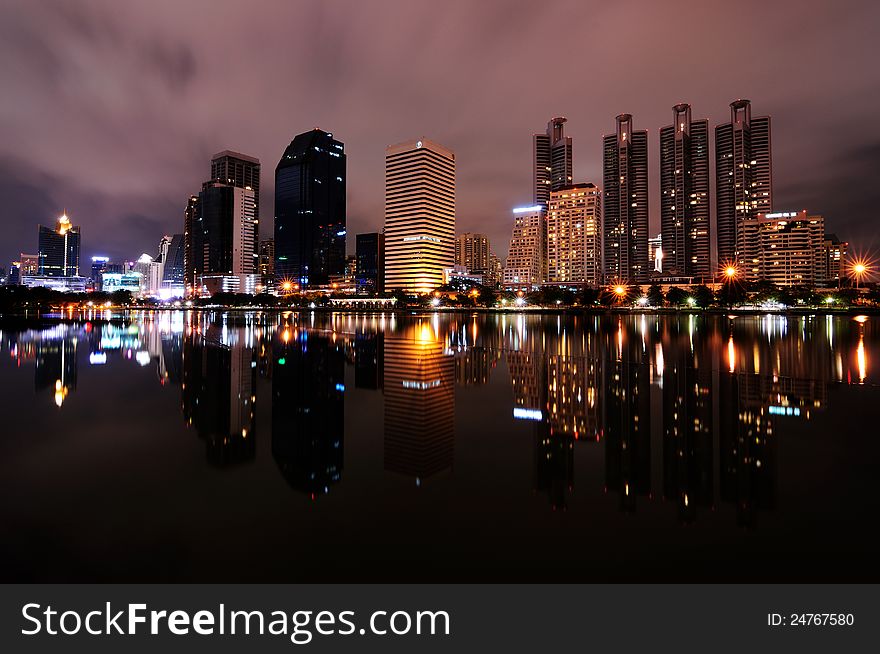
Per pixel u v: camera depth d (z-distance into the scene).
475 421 18.28
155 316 155.25
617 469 12.69
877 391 24.66
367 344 54.75
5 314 158.50
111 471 12.48
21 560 8.19
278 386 26.61
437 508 10.23
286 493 11.07
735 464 13.03
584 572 7.93
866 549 8.44
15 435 16.00
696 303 170.62
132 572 7.91
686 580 7.72
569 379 28.98
